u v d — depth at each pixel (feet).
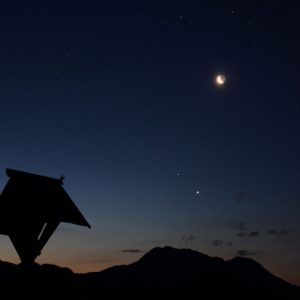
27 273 20.92
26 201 21.53
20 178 22.74
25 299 20.65
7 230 21.11
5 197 21.66
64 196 23.79
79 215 23.20
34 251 21.24
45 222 21.90
